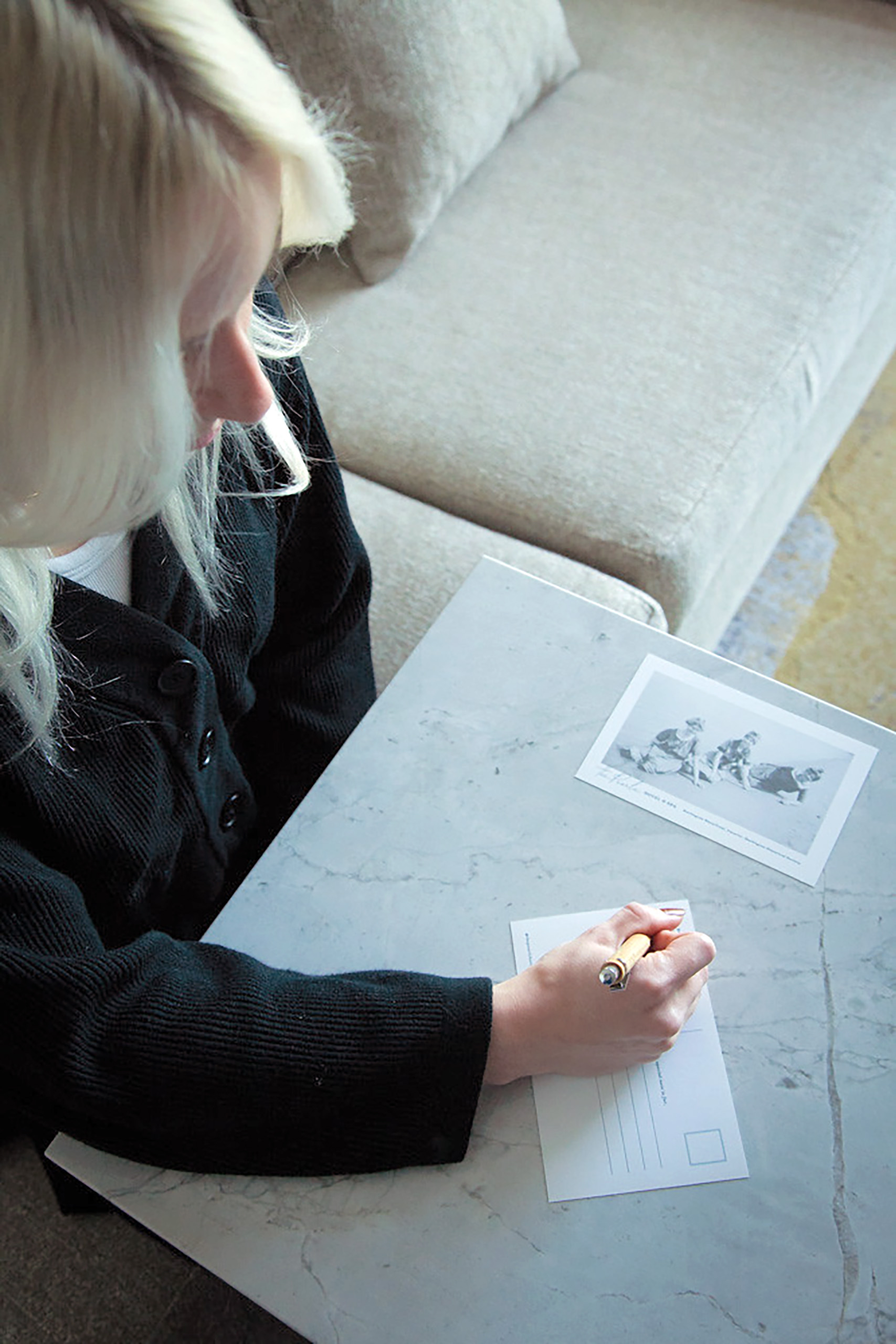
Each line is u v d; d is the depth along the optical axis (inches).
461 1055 27.7
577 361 55.5
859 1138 27.3
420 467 53.9
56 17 14.2
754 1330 25.2
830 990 29.4
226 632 34.1
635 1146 27.5
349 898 31.9
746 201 60.5
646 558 50.0
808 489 66.3
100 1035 26.7
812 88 64.7
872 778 33.0
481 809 33.1
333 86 53.2
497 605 37.2
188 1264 48.5
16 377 16.5
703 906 30.9
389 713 35.1
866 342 65.8
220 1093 27.0
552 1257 26.3
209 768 34.5
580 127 64.9
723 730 34.1
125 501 19.9
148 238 16.1
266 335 31.9
